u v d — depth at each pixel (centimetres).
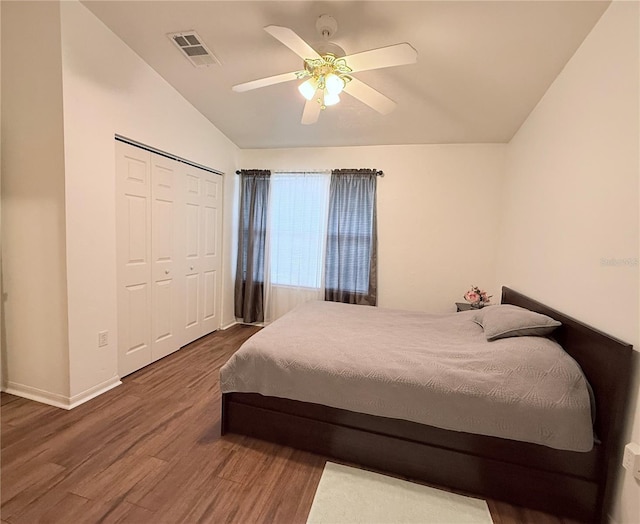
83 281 230
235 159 413
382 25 202
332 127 345
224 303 415
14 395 239
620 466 143
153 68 273
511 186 317
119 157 256
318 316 273
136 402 237
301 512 151
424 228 370
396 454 176
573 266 189
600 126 169
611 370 145
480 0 178
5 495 152
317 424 189
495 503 161
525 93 252
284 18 207
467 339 217
